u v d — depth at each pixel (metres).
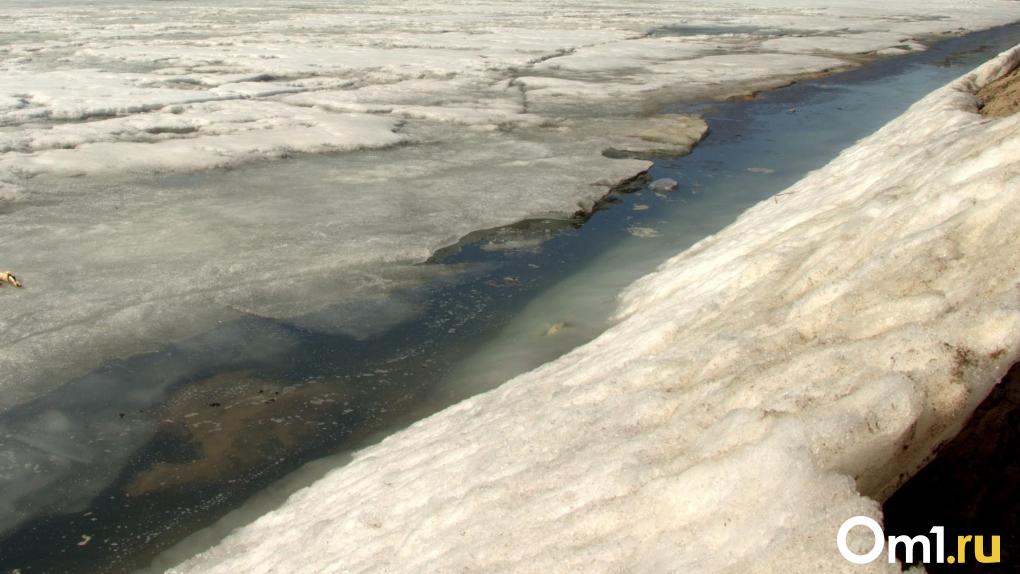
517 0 60.59
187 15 41.00
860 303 2.96
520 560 2.47
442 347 5.87
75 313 6.25
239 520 4.12
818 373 2.55
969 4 53.97
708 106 15.74
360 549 3.14
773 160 11.42
